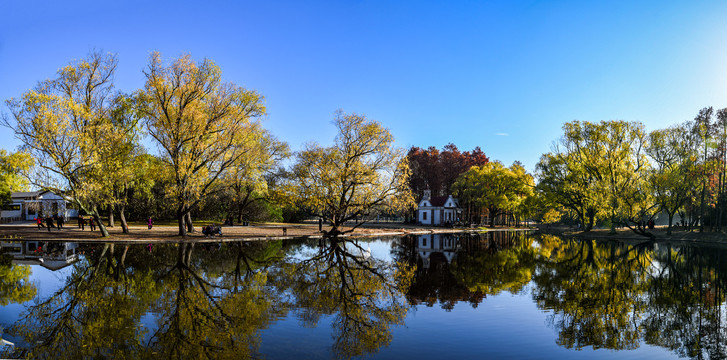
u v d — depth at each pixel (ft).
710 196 173.99
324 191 140.97
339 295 55.36
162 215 215.72
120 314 43.88
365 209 146.10
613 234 189.47
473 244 141.49
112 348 33.83
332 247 119.65
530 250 120.98
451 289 60.54
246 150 129.80
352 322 42.52
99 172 106.42
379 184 135.54
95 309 45.70
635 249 128.88
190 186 119.96
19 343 34.81
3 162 102.73
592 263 91.45
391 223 293.64
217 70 119.55
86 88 114.42
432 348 35.01
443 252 112.98
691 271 80.23
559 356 33.65
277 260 87.76
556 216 294.05
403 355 33.24
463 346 35.68
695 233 170.30
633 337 38.68
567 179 204.33
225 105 119.34
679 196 173.88
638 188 168.66
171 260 82.74
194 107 116.57
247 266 77.56
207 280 62.75
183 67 114.42
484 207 288.71
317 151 136.67
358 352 33.65
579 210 224.74
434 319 44.19
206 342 35.53
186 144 117.70
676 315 46.70
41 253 91.09
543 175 216.33
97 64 114.73
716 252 120.47
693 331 40.75
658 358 33.58
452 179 323.98
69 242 113.70
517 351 34.63
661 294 57.88
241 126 124.36
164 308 46.39
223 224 200.54
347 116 136.46
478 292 58.49
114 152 112.06
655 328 41.63
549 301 52.95
